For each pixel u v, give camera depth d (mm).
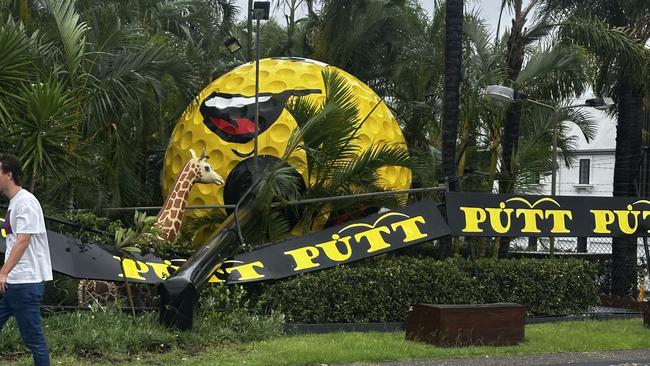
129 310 9914
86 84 11953
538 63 14953
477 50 15164
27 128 9445
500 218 11969
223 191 12430
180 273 9211
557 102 16234
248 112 12656
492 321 9406
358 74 19875
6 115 9453
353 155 11992
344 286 10562
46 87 9320
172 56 12680
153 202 16750
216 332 9039
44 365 6250
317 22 19812
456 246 15016
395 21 19438
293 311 10312
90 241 10078
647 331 10734
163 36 15203
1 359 7367
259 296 10469
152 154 16891
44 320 8688
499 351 9047
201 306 9594
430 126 20766
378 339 9578
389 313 10805
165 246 10734
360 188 12281
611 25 16859
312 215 12289
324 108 11258
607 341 9805
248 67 13617
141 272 10148
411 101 19453
